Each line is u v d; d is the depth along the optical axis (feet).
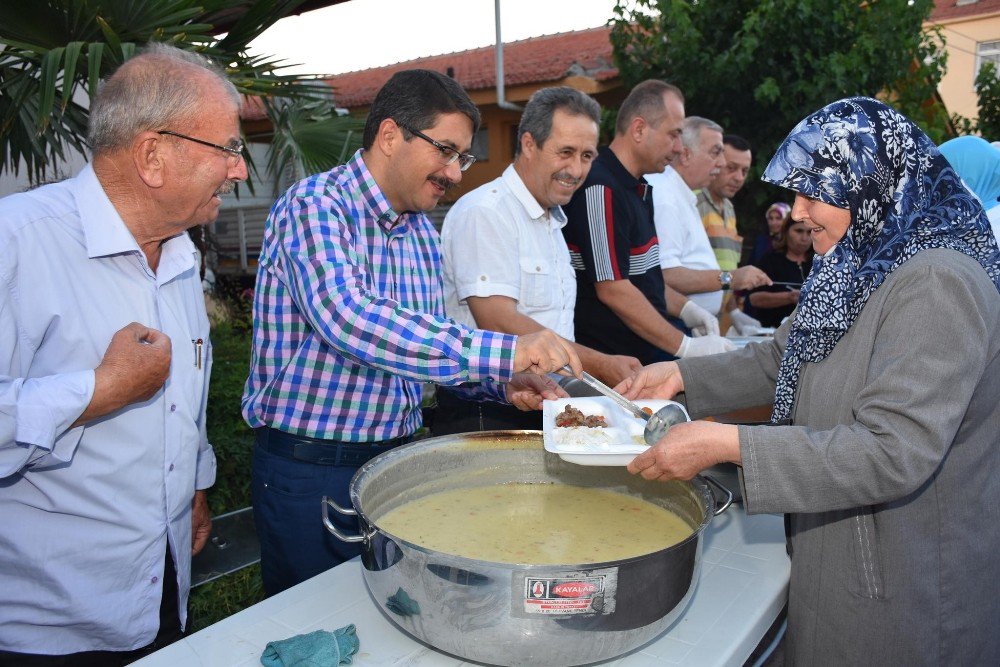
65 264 4.33
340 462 5.50
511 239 7.27
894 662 4.04
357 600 4.10
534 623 3.16
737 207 26.78
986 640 4.16
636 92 9.33
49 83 8.82
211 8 11.55
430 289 6.08
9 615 4.49
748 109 25.86
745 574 4.40
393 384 5.59
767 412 6.20
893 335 3.73
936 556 3.99
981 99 41.70
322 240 4.77
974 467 4.03
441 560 3.18
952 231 3.89
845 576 4.11
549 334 4.62
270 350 5.47
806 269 15.40
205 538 6.08
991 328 3.70
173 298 4.92
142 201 4.42
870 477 3.58
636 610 3.26
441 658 3.56
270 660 3.44
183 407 4.89
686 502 4.49
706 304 12.23
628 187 9.19
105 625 4.58
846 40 24.61
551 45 40.83
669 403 5.10
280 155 15.38
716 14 25.62
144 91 4.18
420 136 5.17
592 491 5.03
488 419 7.26
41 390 3.87
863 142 3.89
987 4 58.85
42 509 4.41
